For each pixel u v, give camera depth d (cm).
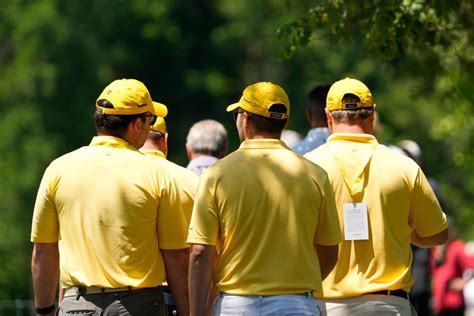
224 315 1418
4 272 6831
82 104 7569
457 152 5028
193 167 1852
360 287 1521
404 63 2380
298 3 2330
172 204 1479
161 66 8338
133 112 1495
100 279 1457
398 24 2009
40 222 1494
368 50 2145
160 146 1709
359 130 1560
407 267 1545
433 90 2592
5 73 7506
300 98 8019
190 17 8506
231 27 8225
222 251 1435
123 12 7900
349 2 2042
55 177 1488
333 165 1541
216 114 8456
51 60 7588
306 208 1432
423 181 1541
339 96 1559
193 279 1423
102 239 1461
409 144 2359
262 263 1415
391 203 1528
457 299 2956
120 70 8181
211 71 8400
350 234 1524
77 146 7512
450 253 2958
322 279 1474
